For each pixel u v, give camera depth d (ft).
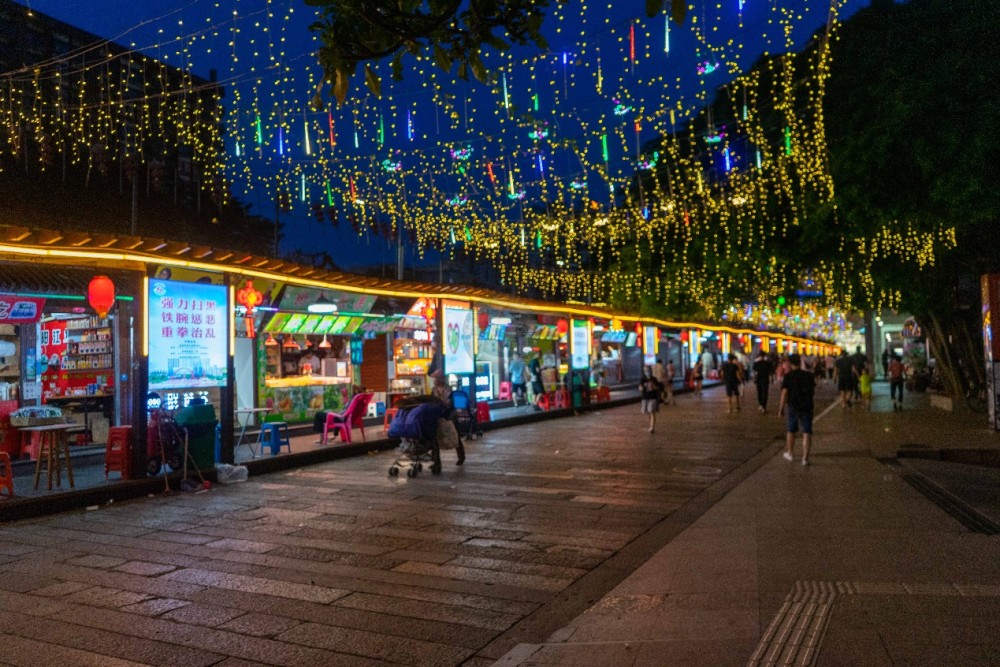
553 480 37.86
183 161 70.54
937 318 79.25
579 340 84.99
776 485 34.94
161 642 16.80
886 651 13.51
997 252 66.64
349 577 21.63
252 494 35.24
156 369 37.58
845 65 54.95
